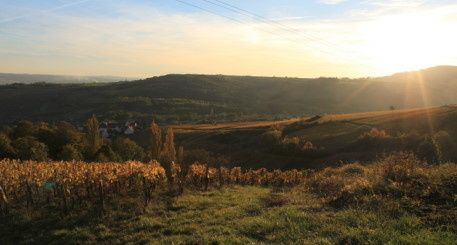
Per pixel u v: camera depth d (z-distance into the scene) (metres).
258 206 10.07
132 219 9.10
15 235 8.36
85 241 7.62
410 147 50.72
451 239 5.68
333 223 7.18
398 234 6.11
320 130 82.12
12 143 38.47
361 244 5.86
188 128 118.38
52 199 11.84
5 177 11.77
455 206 7.10
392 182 9.60
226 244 6.53
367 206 8.20
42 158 35.94
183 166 19.39
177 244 6.83
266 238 6.77
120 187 12.96
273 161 64.62
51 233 8.26
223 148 82.69
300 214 8.16
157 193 12.80
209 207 10.30
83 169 12.14
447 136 43.62
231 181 19.78
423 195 8.02
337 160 54.16
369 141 58.56
